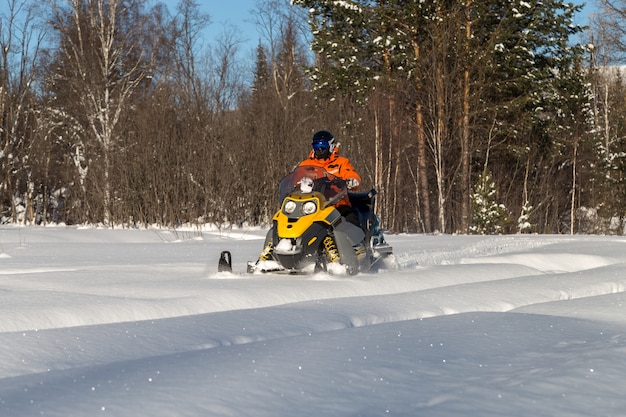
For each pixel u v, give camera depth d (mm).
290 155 28062
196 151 28391
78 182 31141
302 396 3203
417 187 33344
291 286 7273
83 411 2943
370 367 3740
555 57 33125
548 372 3582
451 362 3918
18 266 9992
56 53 37750
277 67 42250
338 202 8773
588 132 40844
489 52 30875
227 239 19375
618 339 4559
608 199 38375
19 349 4297
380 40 31984
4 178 37281
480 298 6988
